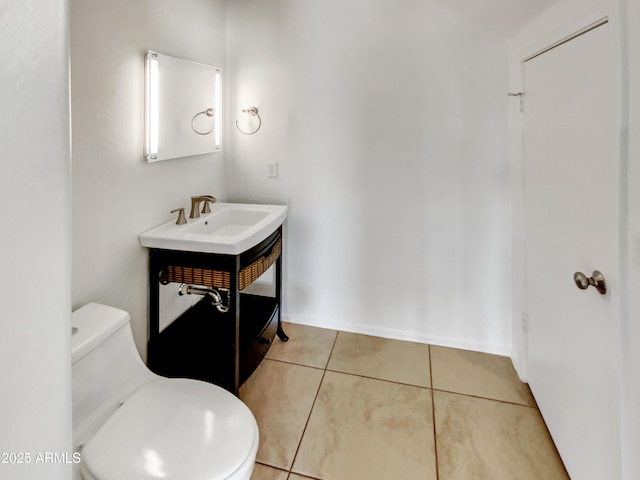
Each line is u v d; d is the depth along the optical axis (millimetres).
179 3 1906
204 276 1711
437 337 2340
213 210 2205
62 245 402
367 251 2369
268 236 1952
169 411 1188
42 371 388
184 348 1812
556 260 1455
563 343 1414
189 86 1977
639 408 921
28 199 365
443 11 2004
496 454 1531
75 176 1396
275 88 2332
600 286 1080
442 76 2061
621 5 938
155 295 1799
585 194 1188
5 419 359
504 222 2105
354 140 2262
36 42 363
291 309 2594
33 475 385
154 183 1821
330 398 1871
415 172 2195
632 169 919
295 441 1604
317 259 2473
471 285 2227
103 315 1305
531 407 1791
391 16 2086
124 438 1081
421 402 1840
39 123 370
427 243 2254
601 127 1073
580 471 1286
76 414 1129
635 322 926
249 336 1924
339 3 2156
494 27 1890
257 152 2432
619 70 952
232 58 2369
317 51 2230
